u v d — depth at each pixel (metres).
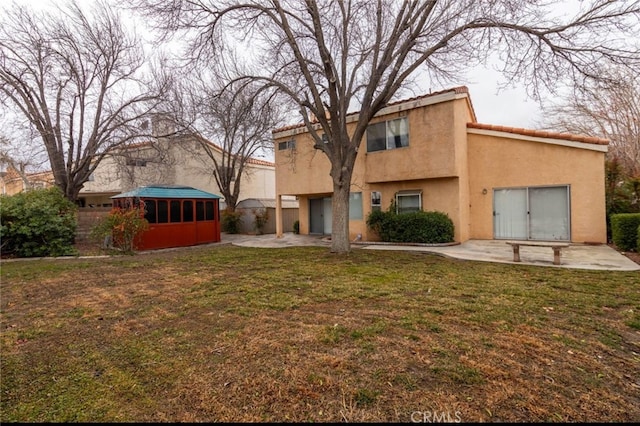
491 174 12.12
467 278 6.08
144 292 5.64
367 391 2.40
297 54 9.16
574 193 10.67
